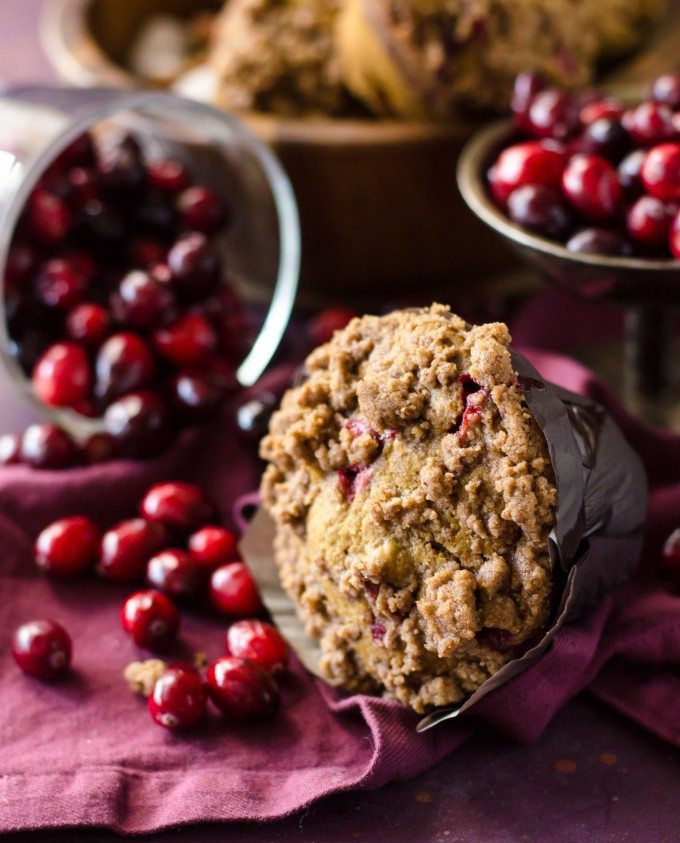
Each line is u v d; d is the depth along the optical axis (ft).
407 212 1.95
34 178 1.73
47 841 1.36
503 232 1.65
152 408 1.72
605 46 2.00
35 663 1.50
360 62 1.91
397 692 1.41
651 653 1.46
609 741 1.44
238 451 1.76
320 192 1.94
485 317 1.94
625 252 1.60
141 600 1.53
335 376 1.44
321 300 2.08
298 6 2.01
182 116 1.96
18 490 1.69
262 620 1.57
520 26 1.87
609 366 1.92
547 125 1.72
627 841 1.34
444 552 1.38
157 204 1.90
